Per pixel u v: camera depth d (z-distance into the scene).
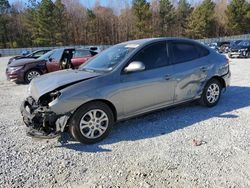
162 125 5.18
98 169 3.67
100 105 4.51
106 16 72.25
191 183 3.26
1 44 66.19
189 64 5.62
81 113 4.34
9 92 9.49
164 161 3.80
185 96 5.61
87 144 4.45
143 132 4.88
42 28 58.53
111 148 4.29
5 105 7.35
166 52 5.37
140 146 4.32
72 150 4.26
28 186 3.34
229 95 7.38
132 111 4.89
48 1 57.69
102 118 4.56
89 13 69.06
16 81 11.55
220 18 69.00
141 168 3.64
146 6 61.66
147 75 4.97
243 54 21.83
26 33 65.94
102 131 4.57
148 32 62.16
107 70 4.79
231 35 67.25
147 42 5.20
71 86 4.33
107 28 71.19
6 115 6.27
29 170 3.70
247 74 11.27
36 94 4.46
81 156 4.05
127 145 4.37
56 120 4.18
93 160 3.92
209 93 6.10
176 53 5.52
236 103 6.54
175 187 3.20
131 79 4.78
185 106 6.33
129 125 5.24
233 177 3.37
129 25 70.81
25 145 4.49
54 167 3.76
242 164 3.67
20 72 11.34
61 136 4.79
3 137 4.86
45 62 11.70
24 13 66.69
